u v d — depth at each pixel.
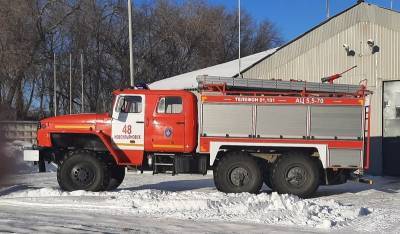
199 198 11.97
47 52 51.66
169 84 28.44
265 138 13.58
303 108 13.62
